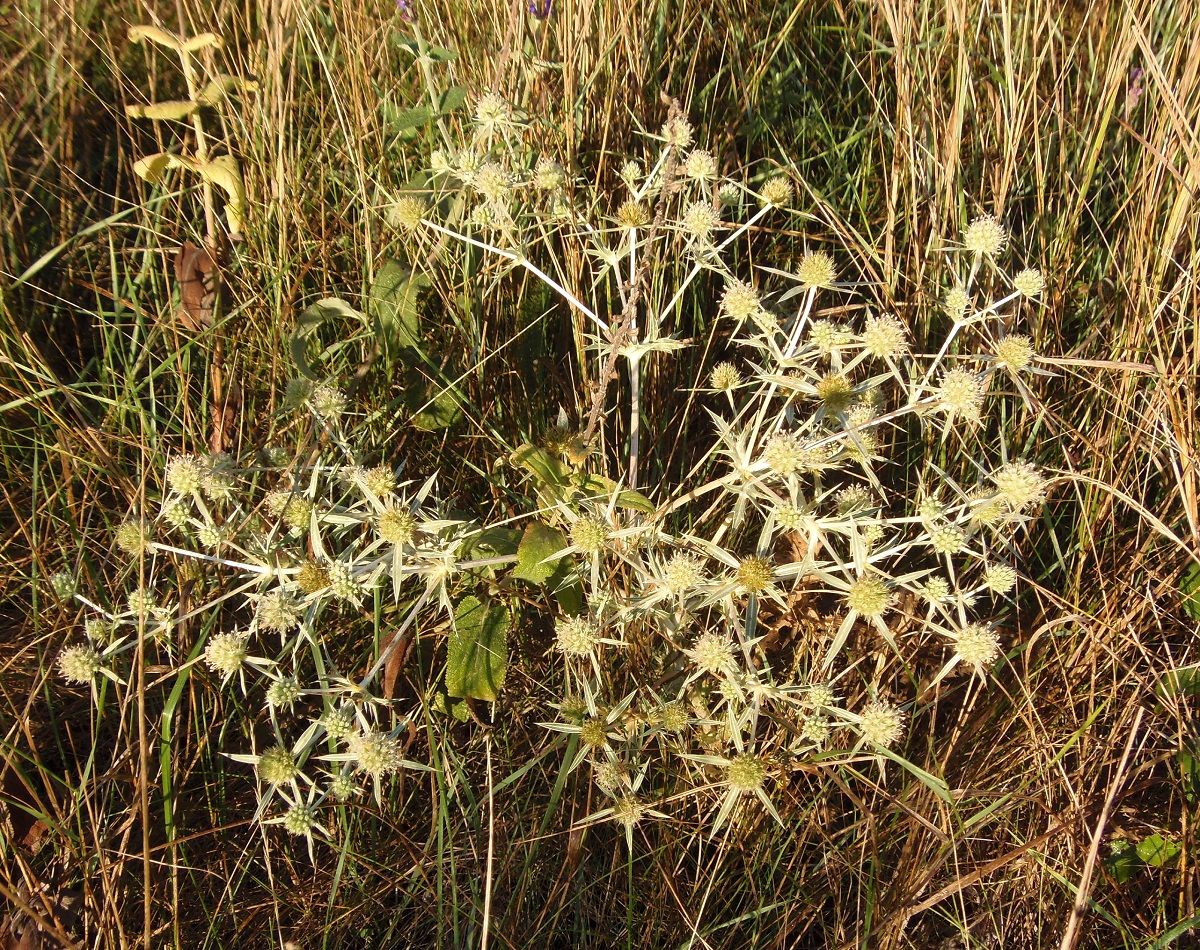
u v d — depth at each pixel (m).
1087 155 0.57
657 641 0.46
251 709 0.45
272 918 0.41
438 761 0.40
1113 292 0.54
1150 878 0.42
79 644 0.42
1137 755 0.43
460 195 0.49
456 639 0.43
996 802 0.41
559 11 0.57
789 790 0.44
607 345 0.45
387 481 0.41
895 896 0.41
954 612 0.48
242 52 0.60
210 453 0.45
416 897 0.42
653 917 0.42
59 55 0.61
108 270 0.56
